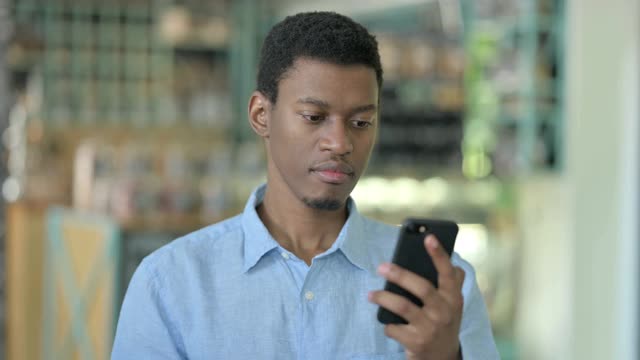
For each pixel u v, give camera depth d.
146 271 1.38
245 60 6.29
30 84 5.99
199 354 1.34
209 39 6.11
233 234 1.43
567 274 4.48
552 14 4.59
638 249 4.39
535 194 4.94
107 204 5.16
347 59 1.28
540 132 4.61
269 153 1.42
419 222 1.23
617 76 4.44
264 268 1.38
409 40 5.82
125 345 1.36
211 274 1.38
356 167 1.30
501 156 4.88
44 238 4.86
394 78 5.77
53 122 6.04
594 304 4.48
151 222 4.85
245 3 6.25
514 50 4.75
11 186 5.82
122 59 6.14
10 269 4.97
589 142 4.46
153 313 1.35
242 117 6.35
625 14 4.42
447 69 5.76
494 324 4.94
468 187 5.54
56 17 6.02
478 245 5.23
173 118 6.17
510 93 4.73
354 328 1.38
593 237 4.47
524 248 5.02
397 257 1.23
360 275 1.41
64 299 4.14
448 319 1.14
